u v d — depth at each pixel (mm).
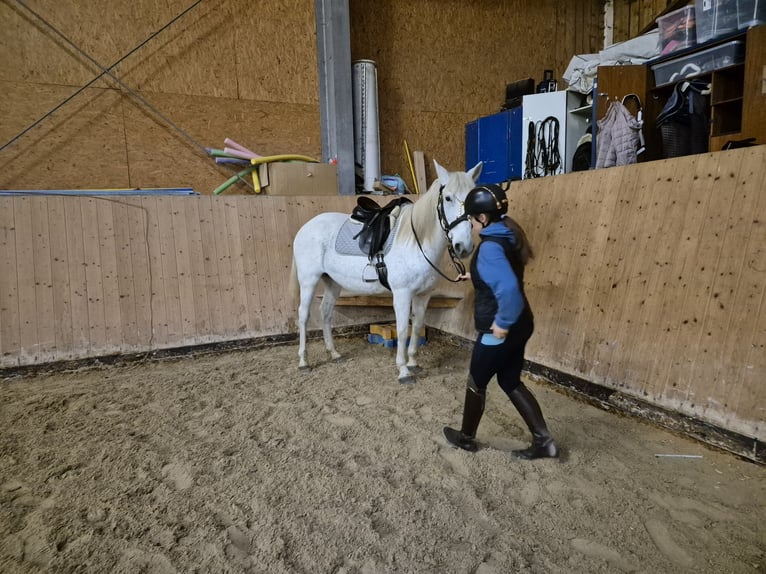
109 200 4465
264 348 4980
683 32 5074
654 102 5598
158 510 2102
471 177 3277
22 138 5000
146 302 4547
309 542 1872
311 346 5008
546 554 1792
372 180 6535
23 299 4133
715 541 1848
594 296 3375
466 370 4070
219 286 4836
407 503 2131
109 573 1718
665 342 2865
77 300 4305
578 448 2609
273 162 5730
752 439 2377
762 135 4215
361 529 1943
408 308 3617
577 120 6539
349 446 2697
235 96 5914
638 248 3131
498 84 7656
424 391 3555
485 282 2021
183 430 2949
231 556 1808
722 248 2650
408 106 7137
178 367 4367
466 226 2990
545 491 2211
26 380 4031
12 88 4930
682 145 4816
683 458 2488
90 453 2646
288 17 6109
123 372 4238
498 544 1849
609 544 1845
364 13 6727
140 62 5438
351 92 6223
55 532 1949
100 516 2062
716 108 4730
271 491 2240
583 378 3328
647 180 3162
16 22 4902
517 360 2361
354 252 3809
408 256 3469
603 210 3432
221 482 2328
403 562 1754
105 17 5254
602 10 8211
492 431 2873
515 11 7621
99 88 5273
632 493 2180
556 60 8000
